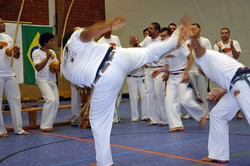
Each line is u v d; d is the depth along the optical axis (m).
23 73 11.27
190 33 3.49
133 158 4.22
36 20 13.38
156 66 6.75
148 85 6.89
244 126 6.39
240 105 3.52
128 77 7.66
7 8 12.73
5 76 6.13
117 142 5.28
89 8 14.70
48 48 6.69
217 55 3.71
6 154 4.71
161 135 5.75
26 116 9.53
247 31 10.66
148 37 7.31
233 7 10.93
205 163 3.88
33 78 11.49
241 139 5.17
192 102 5.94
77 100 7.36
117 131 6.34
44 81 6.70
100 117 3.50
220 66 3.64
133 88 7.63
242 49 10.81
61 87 13.95
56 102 6.80
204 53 3.74
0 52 6.02
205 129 6.18
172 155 4.30
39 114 9.94
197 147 4.72
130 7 14.12
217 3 11.30
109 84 3.37
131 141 5.32
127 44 14.38
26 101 13.20
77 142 5.44
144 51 3.51
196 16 11.89
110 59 3.36
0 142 5.61
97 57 3.35
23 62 11.31
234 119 7.33
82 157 4.40
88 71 3.34
